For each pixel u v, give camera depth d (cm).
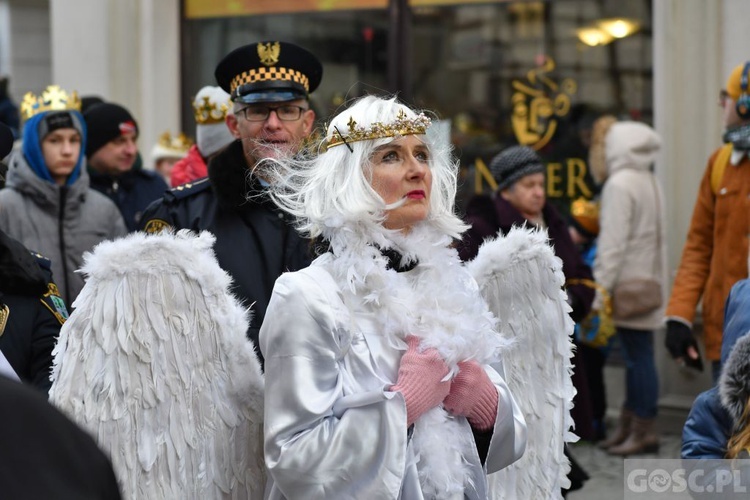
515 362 345
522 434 300
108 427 293
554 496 351
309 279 286
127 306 296
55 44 1009
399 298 287
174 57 1010
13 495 132
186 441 300
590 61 900
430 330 284
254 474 310
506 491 347
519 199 605
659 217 759
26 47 1435
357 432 270
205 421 303
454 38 949
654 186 762
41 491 133
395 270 296
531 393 347
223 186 400
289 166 333
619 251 750
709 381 793
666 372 815
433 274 295
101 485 138
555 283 348
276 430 275
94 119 676
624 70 886
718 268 583
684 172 809
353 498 269
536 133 922
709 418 347
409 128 293
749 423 333
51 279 390
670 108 812
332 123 299
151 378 297
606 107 895
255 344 379
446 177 310
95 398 293
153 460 296
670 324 604
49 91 569
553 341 349
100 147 677
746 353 333
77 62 1002
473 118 945
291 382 276
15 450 134
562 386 351
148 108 999
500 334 313
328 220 290
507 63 932
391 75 966
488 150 941
